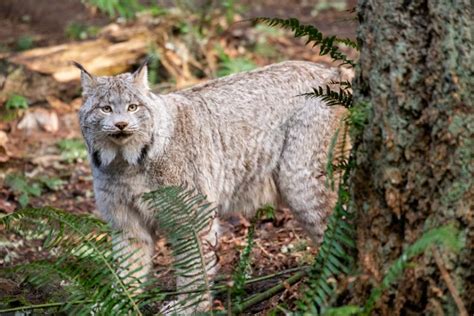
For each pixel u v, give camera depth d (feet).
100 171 33.17
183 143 33.76
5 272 26.27
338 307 21.77
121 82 32.91
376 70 20.93
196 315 24.53
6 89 56.34
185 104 34.47
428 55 20.21
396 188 20.90
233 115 35.35
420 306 20.76
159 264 36.47
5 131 54.08
